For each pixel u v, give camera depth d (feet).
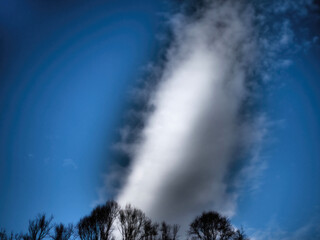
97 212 94.73
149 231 99.45
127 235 93.04
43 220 80.43
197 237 108.47
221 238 106.63
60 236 80.12
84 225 88.63
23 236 76.07
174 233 106.83
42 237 77.46
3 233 75.82
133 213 101.30
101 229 89.30
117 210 99.35
